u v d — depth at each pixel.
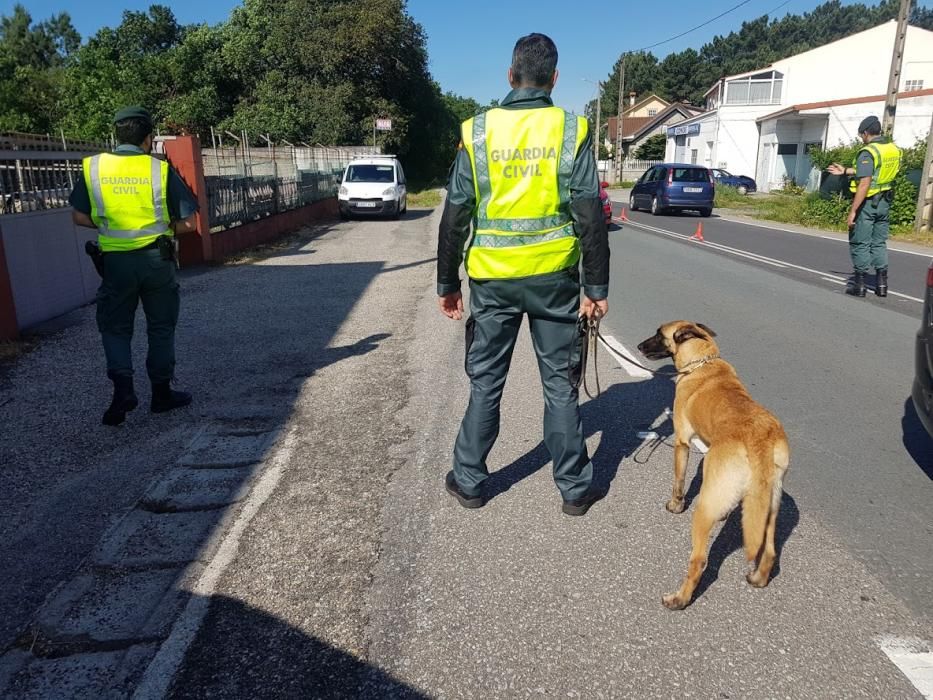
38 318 7.72
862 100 28.91
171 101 38.31
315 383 5.75
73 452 4.43
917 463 4.31
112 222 4.69
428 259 12.74
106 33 44.31
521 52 3.20
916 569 3.21
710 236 17.17
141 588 3.08
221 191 13.05
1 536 3.48
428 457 4.32
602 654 2.66
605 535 3.47
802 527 3.57
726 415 3.08
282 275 11.02
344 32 39.34
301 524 3.57
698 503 2.94
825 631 2.79
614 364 6.26
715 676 2.55
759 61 95.50
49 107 33.50
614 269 11.66
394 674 2.57
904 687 2.50
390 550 3.34
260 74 41.91
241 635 2.77
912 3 18.77
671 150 49.66
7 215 7.20
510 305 3.38
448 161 55.97
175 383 5.75
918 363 4.27
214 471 4.17
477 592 3.03
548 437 3.56
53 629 2.83
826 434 4.75
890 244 15.89
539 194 3.18
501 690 2.50
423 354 6.55
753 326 7.71
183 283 10.29
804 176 33.94
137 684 2.53
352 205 20.91
